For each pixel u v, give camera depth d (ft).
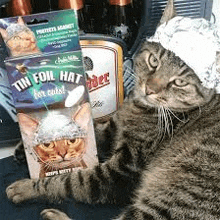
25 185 3.09
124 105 3.54
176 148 3.15
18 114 2.74
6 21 2.72
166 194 2.94
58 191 3.03
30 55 2.60
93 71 3.34
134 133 3.25
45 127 2.82
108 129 3.56
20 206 3.06
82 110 2.81
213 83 2.85
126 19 3.31
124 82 3.62
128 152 3.15
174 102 3.19
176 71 2.97
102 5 3.22
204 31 2.62
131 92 3.60
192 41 2.59
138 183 3.12
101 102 3.54
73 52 2.58
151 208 2.90
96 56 3.28
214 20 3.65
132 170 3.12
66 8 3.18
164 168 3.11
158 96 3.17
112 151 3.31
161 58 3.02
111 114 3.65
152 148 3.19
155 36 2.92
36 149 2.92
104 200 3.08
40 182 3.06
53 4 3.21
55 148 2.93
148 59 3.19
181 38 2.61
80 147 2.97
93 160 3.08
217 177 2.80
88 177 3.05
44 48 2.76
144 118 3.35
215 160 2.88
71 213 3.00
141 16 3.34
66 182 3.02
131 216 2.90
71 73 2.65
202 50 2.61
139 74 3.34
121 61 3.37
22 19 2.73
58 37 2.76
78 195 3.05
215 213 2.69
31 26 2.73
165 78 3.06
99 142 3.51
